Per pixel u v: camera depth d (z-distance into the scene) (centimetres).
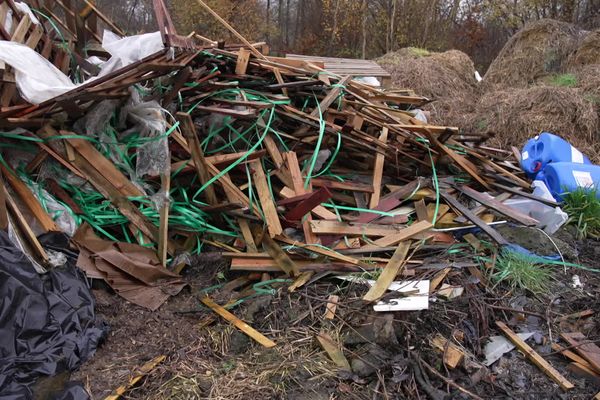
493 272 364
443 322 313
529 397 279
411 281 335
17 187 339
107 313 314
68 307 293
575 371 296
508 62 948
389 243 370
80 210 357
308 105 450
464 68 950
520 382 289
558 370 297
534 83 862
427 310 316
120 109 374
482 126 684
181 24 1770
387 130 453
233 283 346
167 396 261
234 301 329
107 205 364
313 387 270
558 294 357
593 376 290
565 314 340
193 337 301
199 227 380
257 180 387
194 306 327
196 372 277
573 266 389
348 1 1702
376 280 333
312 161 402
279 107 420
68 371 270
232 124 408
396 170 456
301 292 332
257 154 387
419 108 589
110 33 420
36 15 435
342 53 1780
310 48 1848
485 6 1609
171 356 288
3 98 336
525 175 522
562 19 1382
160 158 367
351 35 1791
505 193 464
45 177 356
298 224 375
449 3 1697
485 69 1623
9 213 324
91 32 484
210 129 404
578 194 467
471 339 310
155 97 386
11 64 326
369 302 312
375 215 398
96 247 340
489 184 473
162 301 326
